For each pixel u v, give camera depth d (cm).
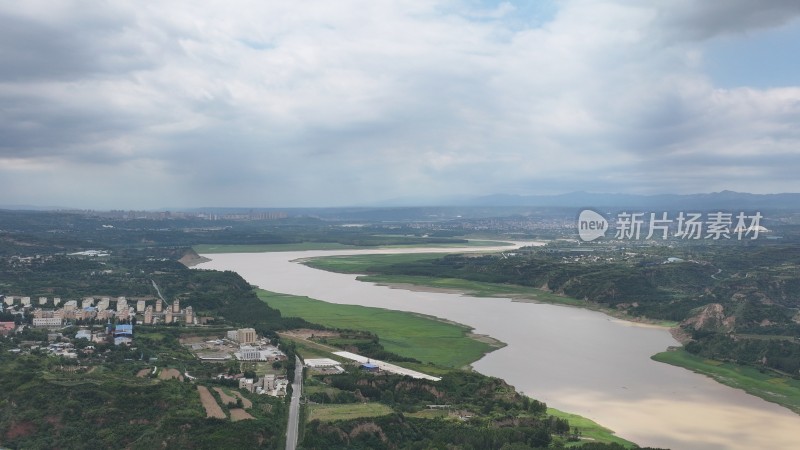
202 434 17300
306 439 17600
